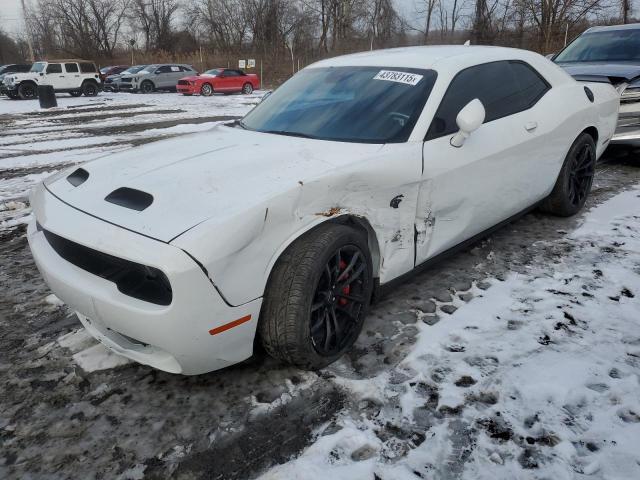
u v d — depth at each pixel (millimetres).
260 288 2154
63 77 23375
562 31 24406
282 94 3631
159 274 1964
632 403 2219
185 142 3094
